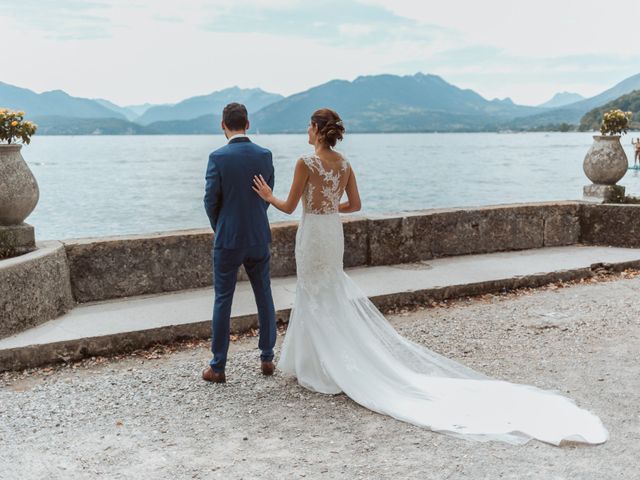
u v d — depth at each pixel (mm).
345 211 4887
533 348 5344
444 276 7422
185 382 4656
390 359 4586
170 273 6855
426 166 91000
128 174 77750
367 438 3672
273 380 4707
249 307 6184
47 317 5754
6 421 3945
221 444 3600
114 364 5172
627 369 4766
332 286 4555
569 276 7812
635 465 3273
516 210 9062
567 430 3656
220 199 4555
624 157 9711
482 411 3941
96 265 6457
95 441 3643
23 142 6008
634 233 9242
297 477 3191
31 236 6082
